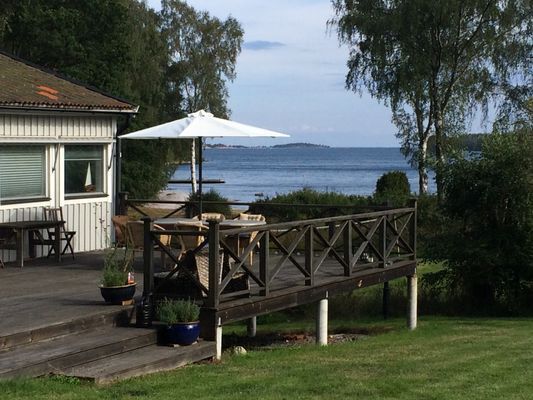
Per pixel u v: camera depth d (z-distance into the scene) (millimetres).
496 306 15500
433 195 26719
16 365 7094
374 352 9969
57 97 14086
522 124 16797
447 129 33969
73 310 8969
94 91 15703
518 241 14891
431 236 16844
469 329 12906
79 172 14984
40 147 14109
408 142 35562
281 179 76250
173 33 47469
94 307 9156
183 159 45656
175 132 12281
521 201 14719
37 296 9961
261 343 12305
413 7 31859
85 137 14844
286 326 14055
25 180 13828
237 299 9297
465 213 15414
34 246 13844
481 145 15430
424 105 34969
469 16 32688
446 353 9945
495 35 32781
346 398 7074
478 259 14852
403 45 33281
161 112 46656
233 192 54969
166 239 11938
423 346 10602
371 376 8156
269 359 9203
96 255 14266
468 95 34188
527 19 32750
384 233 12336
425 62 33000
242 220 12758
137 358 7977
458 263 15305
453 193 15516
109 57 33594
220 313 8797
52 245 13609
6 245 12906
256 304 9359
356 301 15477
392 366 8820
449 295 15953
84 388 6949
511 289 15070
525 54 33062
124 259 10633
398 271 12742
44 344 7930
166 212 28406
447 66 33812
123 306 9227
